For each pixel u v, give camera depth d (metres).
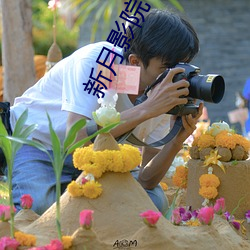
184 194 4.85
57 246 2.94
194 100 4.03
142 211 3.23
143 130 4.53
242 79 15.07
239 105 11.39
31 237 3.04
